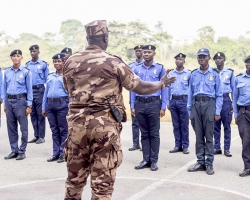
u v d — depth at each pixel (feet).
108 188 11.45
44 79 29.37
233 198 16.66
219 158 24.36
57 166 22.24
